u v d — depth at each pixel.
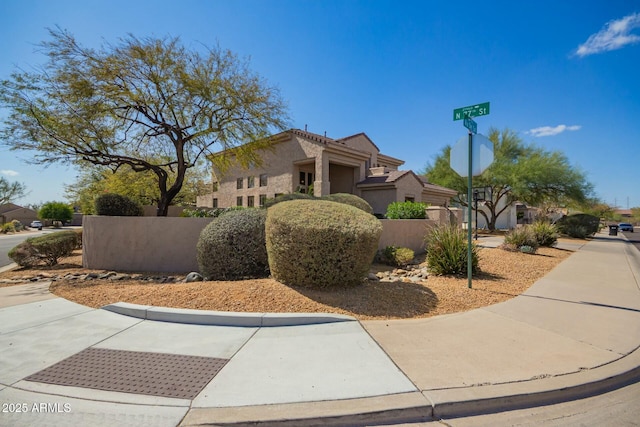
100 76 12.64
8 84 11.80
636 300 6.38
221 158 17.89
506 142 31.39
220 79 14.83
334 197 14.37
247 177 25.95
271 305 5.47
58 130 12.38
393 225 11.98
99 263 10.66
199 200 31.41
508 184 29.11
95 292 6.76
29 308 5.80
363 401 3.02
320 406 2.95
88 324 4.99
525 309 5.74
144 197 25.12
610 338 4.47
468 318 5.25
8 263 13.21
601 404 3.20
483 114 6.69
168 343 4.30
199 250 7.73
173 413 2.87
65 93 12.54
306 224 6.05
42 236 11.32
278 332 4.66
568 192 27.58
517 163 29.47
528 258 11.35
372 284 6.70
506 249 12.93
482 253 11.76
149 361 3.79
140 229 10.57
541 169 27.70
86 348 4.14
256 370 3.58
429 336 4.50
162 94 14.06
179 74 13.62
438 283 7.36
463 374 3.48
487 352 4.01
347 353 3.98
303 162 21.88
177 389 3.21
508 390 3.19
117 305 5.53
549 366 3.67
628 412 3.07
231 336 4.53
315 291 6.06
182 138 15.71
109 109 13.46
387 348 4.11
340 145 21.09
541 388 3.23
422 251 13.25
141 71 13.41
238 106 15.31
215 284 6.53
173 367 3.65
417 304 5.82
